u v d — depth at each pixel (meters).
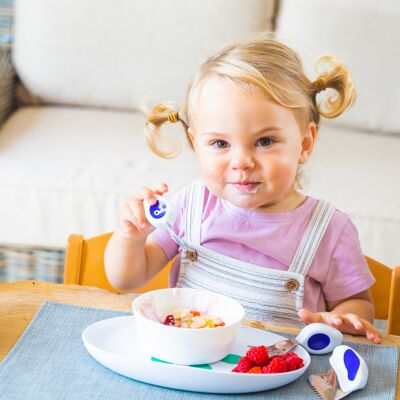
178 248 1.29
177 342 0.89
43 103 2.49
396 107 2.37
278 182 1.09
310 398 0.86
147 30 2.39
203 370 0.84
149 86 2.42
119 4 2.39
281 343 0.96
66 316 1.00
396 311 1.20
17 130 2.27
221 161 1.08
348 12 2.34
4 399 0.81
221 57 1.12
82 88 2.44
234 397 0.85
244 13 2.38
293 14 2.38
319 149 2.23
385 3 2.35
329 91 2.19
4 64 2.43
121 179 2.02
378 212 1.97
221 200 1.24
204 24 2.38
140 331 0.91
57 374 0.87
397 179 2.10
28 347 0.92
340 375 0.89
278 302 1.18
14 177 2.03
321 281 1.22
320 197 1.99
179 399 0.84
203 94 1.08
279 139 1.08
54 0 2.41
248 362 0.89
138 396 0.84
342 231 1.22
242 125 1.06
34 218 2.02
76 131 2.27
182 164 2.10
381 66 2.35
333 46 2.35
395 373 0.92
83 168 2.06
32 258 2.05
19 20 2.45
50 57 2.42
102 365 0.89
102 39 2.40
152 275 1.28
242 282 1.19
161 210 1.02
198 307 0.99
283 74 1.12
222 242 1.23
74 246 1.27
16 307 1.03
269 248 1.21
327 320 1.02
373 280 1.24
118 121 2.38
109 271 1.24
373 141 2.34
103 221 2.00
